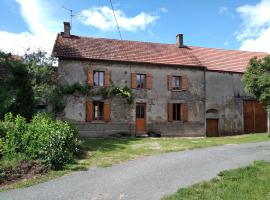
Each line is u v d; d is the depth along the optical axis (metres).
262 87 16.98
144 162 12.46
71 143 13.52
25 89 17.70
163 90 24.78
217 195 7.89
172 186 8.93
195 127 25.23
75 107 22.70
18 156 11.41
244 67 27.70
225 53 29.38
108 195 8.16
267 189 8.43
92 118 23.02
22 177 10.05
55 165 11.39
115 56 24.08
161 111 24.58
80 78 22.95
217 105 26.12
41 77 19.08
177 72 25.33
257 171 10.52
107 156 13.82
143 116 24.33
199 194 7.98
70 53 22.95
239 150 15.62
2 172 9.96
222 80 26.56
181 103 25.12
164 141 19.77
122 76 23.92
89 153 14.41
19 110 16.95
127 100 23.73
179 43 28.56
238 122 26.64
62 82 22.53
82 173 10.67
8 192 8.54
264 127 27.36
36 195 8.23
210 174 10.30
